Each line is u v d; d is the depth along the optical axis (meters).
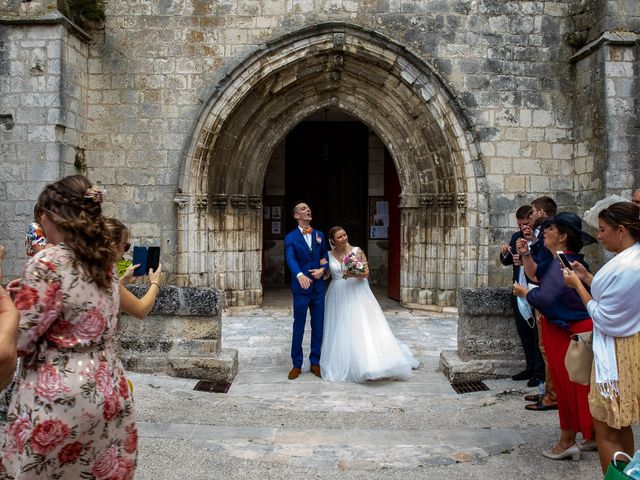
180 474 3.94
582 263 4.32
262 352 8.01
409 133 11.15
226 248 11.11
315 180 14.92
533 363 6.34
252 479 3.90
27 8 9.48
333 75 11.02
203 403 5.56
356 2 10.57
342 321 6.69
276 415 5.25
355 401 5.78
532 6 10.61
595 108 9.94
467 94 10.62
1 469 2.54
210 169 10.82
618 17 9.68
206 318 6.52
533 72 10.66
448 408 5.52
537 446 4.50
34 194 9.59
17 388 2.59
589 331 4.09
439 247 11.02
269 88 10.84
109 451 2.64
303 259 6.79
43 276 2.52
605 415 3.48
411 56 10.47
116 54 10.57
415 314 10.91
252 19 10.53
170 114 10.58
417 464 4.16
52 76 9.53
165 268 10.62
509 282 10.67
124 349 6.54
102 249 2.66
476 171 10.55
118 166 10.62
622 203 3.55
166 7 10.52
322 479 3.91
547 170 10.70
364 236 14.95
